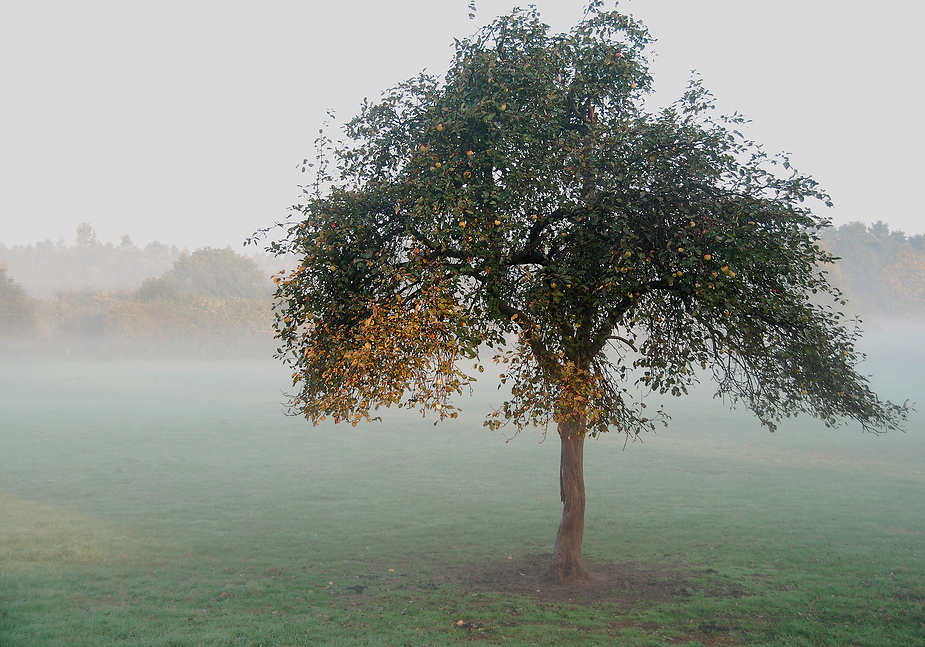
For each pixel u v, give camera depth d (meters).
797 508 25.59
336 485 30.58
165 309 106.31
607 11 13.51
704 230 10.91
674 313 12.52
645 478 32.25
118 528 22.34
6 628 12.34
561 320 12.21
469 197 11.62
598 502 27.08
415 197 11.71
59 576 16.55
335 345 11.45
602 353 14.41
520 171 11.91
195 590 15.72
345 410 11.76
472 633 12.45
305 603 14.75
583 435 14.03
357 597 15.30
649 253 11.63
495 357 12.03
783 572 16.97
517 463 36.28
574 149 11.95
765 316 12.71
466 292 11.98
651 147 11.71
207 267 147.38
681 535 21.53
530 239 13.34
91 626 12.55
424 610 14.12
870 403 14.07
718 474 33.16
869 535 21.17
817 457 37.72
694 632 12.49
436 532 22.47
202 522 23.64
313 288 12.32
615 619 13.31
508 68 12.11
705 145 11.82
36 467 33.56
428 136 12.52
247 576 17.22
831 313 13.77
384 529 22.91
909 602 13.96
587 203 11.62
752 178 11.70
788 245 12.07
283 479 31.83
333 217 11.95
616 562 18.25
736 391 15.73
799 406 15.03
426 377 10.60
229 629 12.53
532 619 13.34
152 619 13.26
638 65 13.62
